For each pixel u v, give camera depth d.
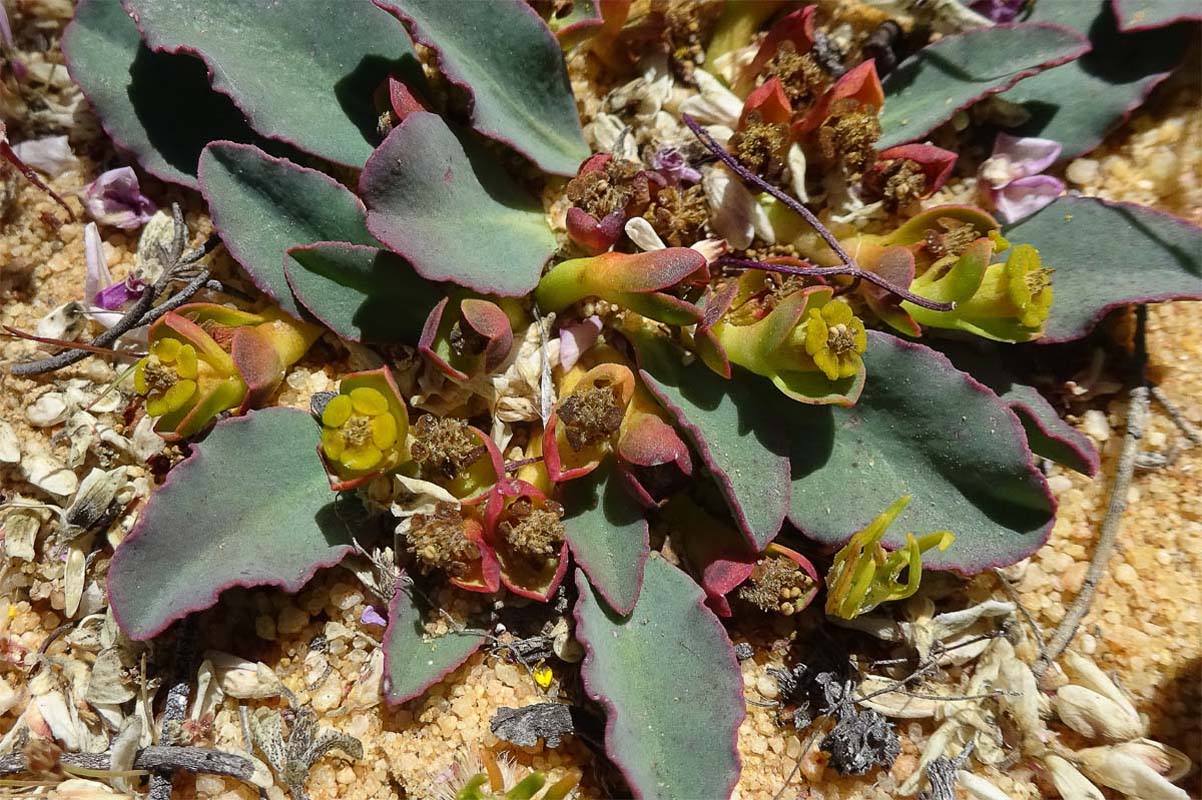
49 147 0.19
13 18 0.19
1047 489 0.17
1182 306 0.19
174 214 0.19
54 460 0.18
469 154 0.18
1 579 0.18
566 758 0.18
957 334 0.18
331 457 0.17
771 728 0.18
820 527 0.18
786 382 0.17
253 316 0.18
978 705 0.18
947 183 0.19
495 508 0.17
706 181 0.18
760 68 0.19
